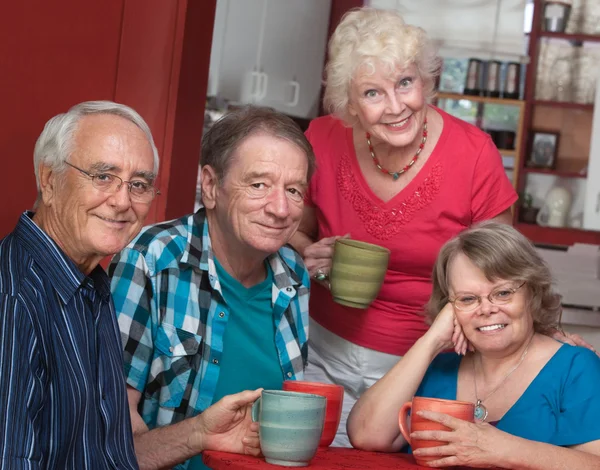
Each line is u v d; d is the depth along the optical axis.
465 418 1.47
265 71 4.98
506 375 1.69
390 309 2.14
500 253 1.60
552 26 5.59
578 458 1.47
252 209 1.57
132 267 1.62
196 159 2.48
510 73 5.53
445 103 5.54
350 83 1.89
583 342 1.77
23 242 1.27
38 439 1.19
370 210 2.10
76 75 2.20
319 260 1.99
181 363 1.64
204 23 2.39
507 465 1.44
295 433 1.34
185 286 1.66
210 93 4.92
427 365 1.70
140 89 2.27
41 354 1.21
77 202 1.27
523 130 5.59
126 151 1.28
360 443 1.70
